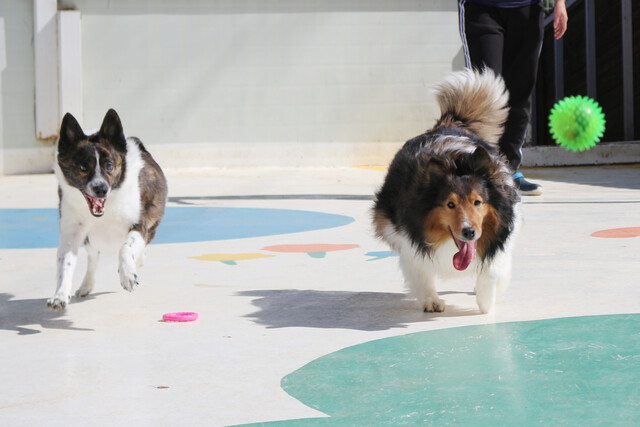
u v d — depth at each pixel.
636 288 5.16
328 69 20.47
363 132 20.66
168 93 20.22
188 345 4.00
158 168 5.77
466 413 2.91
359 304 4.97
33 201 12.92
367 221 9.56
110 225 5.12
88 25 19.95
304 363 3.64
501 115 5.86
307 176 18.12
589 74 20.52
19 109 19.97
